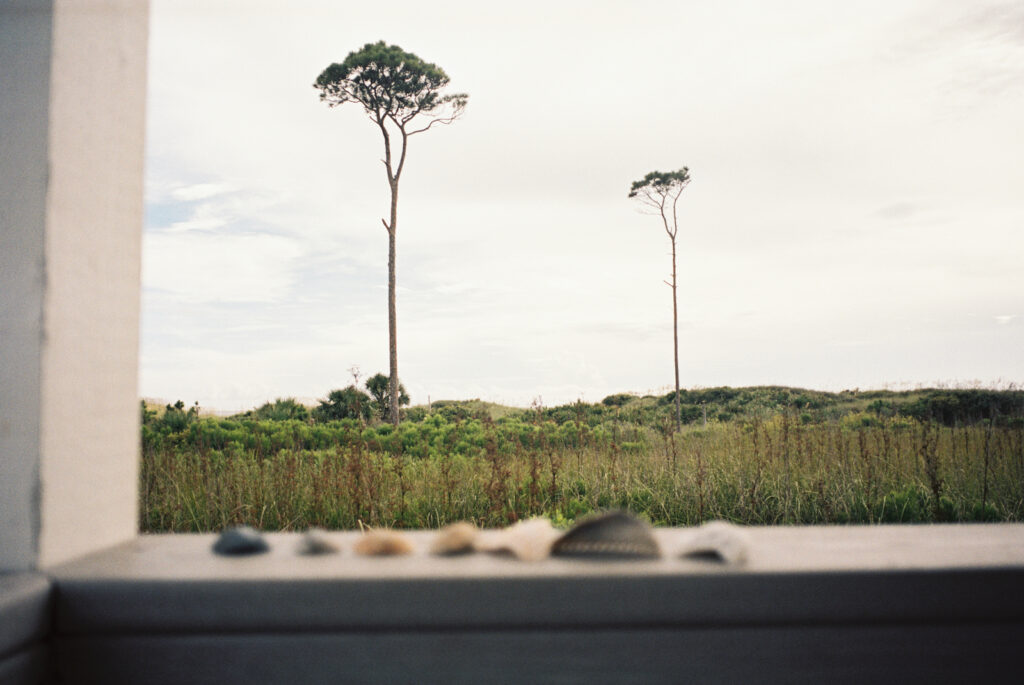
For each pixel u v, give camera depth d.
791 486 6.20
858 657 1.28
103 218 1.75
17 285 1.50
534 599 1.29
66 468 1.55
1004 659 1.29
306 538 1.60
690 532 1.78
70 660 1.33
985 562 1.34
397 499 6.03
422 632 1.29
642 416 20.86
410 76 18.67
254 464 6.75
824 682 1.28
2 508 1.45
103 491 1.70
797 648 1.28
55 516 1.50
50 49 1.52
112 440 1.76
